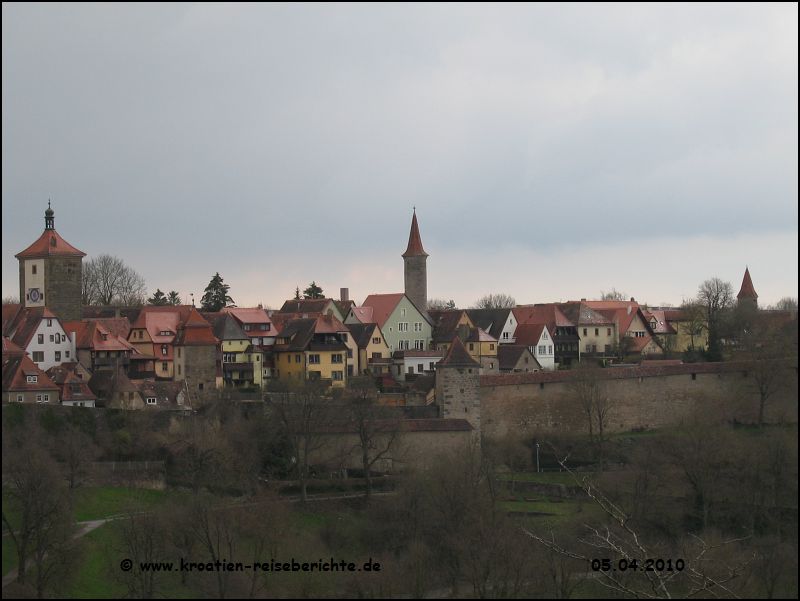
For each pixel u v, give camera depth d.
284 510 102.88
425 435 122.12
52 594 87.44
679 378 138.12
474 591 92.00
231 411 122.00
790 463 103.94
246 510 99.62
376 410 122.44
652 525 103.88
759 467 104.69
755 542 91.38
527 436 130.38
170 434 116.44
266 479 114.06
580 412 133.62
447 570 96.44
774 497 102.38
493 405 130.12
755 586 83.19
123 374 130.75
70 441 106.00
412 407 128.88
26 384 125.00
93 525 97.44
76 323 145.62
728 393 134.62
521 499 112.50
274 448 116.69
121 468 110.19
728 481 106.69
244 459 113.94
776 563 85.38
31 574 89.56
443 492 104.12
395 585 93.31
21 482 94.00
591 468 123.06
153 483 109.19
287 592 91.19
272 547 96.38
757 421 128.12
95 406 128.75
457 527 100.31
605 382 134.25
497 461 123.00
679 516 105.25
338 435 118.81
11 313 146.75
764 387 127.88
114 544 94.00
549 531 99.31
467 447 116.75
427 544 99.94
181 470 112.06
